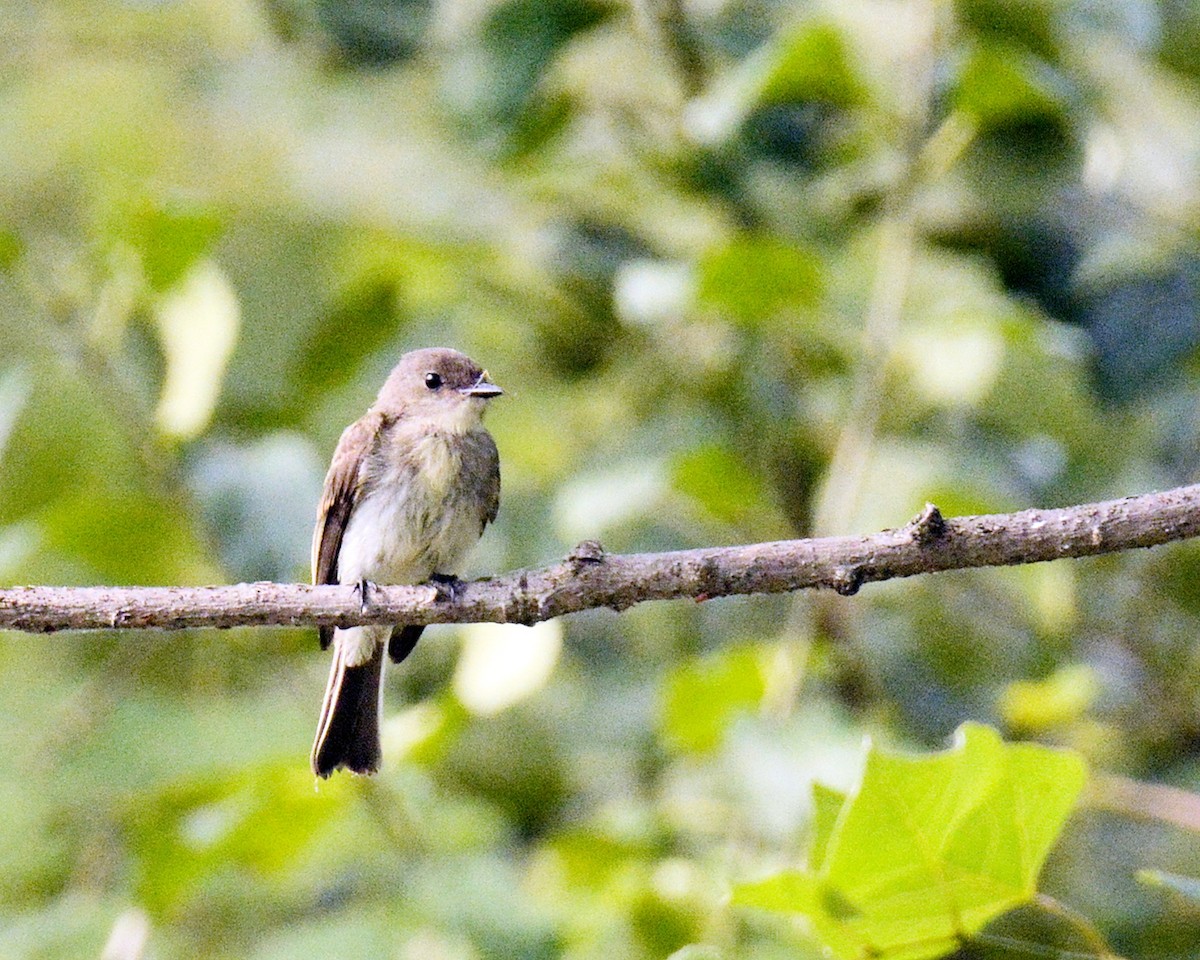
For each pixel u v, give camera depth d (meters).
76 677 13.21
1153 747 11.73
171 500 10.44
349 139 14.04
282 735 10.45
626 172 12.35
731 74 11.19
